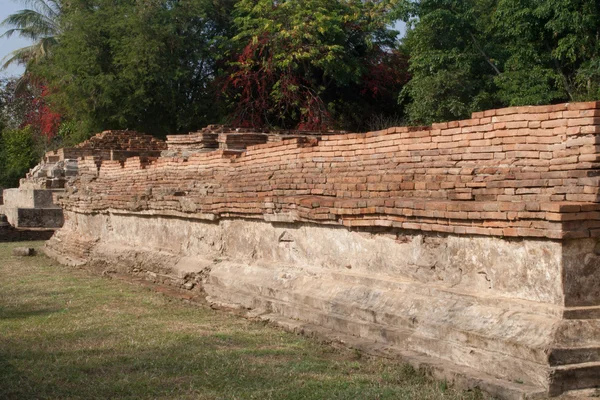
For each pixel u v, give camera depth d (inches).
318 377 261.9
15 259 727.7
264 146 450.9
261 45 1117.7
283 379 260.5
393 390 239.9
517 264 250.2
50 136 1482.5
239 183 448.8
